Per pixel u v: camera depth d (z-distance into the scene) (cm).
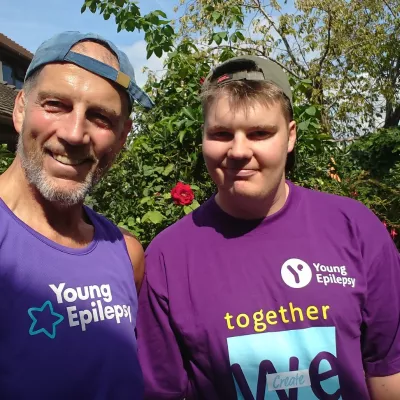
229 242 159
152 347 162
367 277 156
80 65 139
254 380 143
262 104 150
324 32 989
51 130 139
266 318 147
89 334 135
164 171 308
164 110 348
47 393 124
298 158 309
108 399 134
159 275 162
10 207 141
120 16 348
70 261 141
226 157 154
